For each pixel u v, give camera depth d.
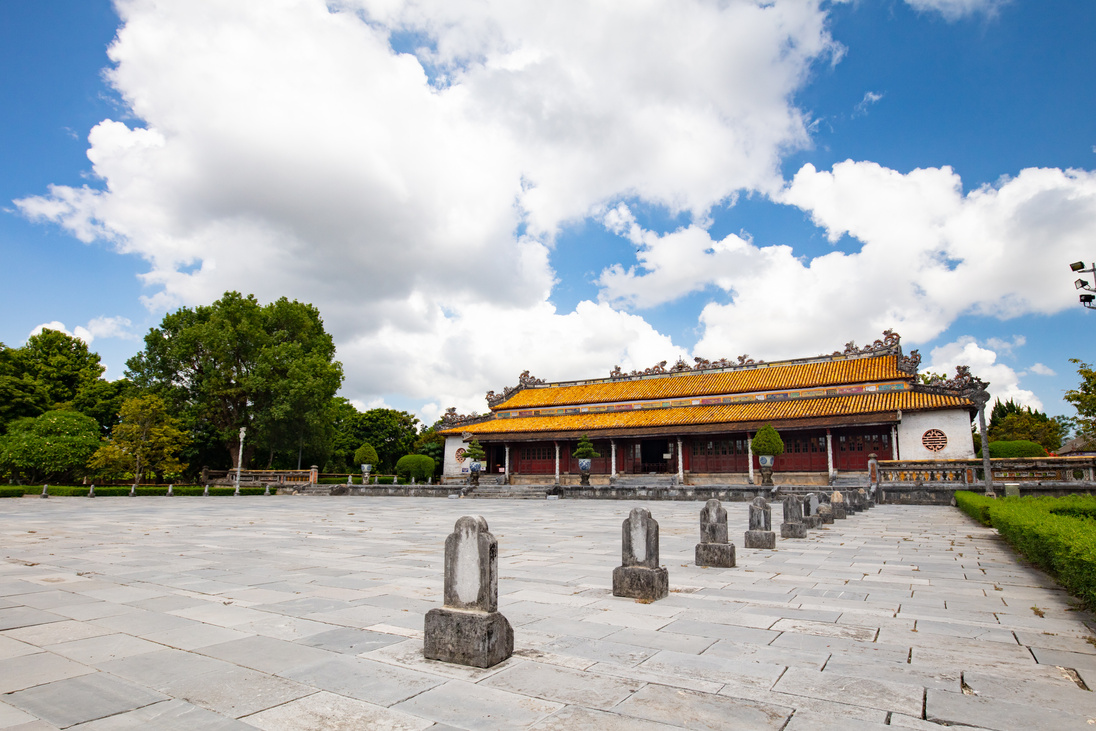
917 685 4.93
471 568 5.66
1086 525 8.96
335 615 7.32
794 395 52.78
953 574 10.24
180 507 33.25
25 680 5.08
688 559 12.10
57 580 9.79
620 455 57.94
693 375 61.31
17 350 57.31
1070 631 6.59
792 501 15.98
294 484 53.50
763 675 5.16
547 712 4.39
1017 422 63.66
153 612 7.49
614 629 6.63
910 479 33.53
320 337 66.50
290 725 4.19
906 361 48.91
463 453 65.00
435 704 4.54
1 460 44.94
